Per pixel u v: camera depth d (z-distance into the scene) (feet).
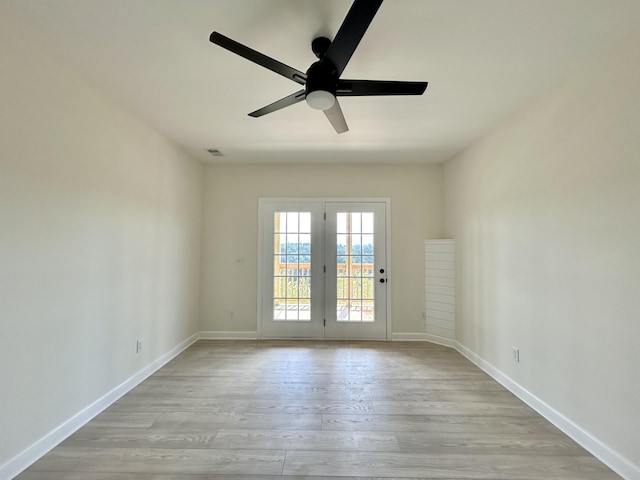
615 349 5.70
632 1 4.69
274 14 5.05
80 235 7.02
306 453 6.12
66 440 6.47
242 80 7.08
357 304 13.91
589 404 6.23
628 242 5.47
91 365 7.36
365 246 13.93
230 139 10.94
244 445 6.35
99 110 7.55
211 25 5.31
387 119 9.14
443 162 13.65
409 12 4.94
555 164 7.16
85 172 7.14
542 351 7.58
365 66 6.48
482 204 10.48
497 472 5.65
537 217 7.77
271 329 13.89
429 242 13.62
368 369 10.37
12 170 5.45
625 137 5.51
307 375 9.87
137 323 9.23
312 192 14.01
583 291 6.39
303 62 6.40
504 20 5.13
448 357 11.58
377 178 13.94
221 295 13.88
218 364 10.79
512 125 8.78
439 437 6.66
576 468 5.75
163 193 10.66
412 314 13.80
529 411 7.73
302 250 13.99
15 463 5.50
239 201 14.01
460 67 6.50
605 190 5.89
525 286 8.23
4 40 5.26
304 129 9.98
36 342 5.92
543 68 6.49
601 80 5.98
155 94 7.77
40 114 5.96
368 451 6.19
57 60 6.30
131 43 5.79
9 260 5.42
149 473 5.56
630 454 5.41
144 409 7.74
